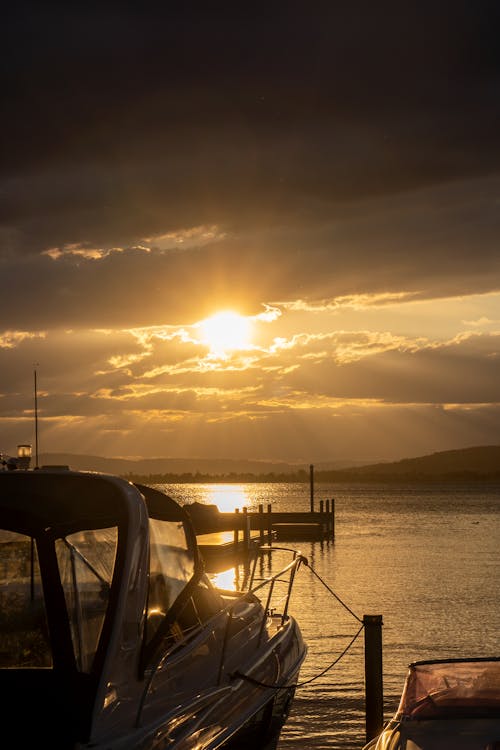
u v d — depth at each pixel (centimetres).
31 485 631
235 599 815
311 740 1102
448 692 624
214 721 707
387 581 2884
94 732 574
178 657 693
